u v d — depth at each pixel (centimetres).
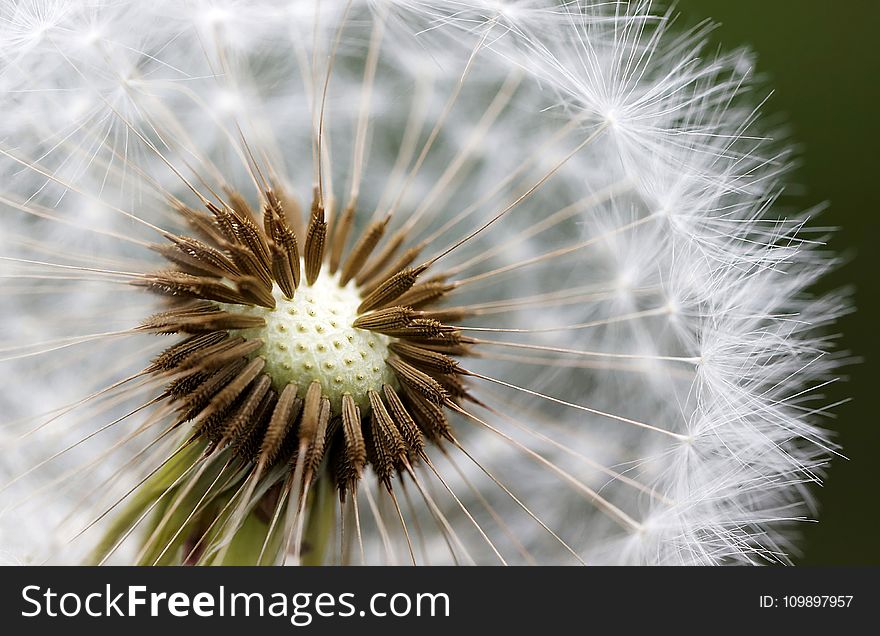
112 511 8
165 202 8
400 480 8
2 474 8
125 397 8
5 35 8
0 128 8
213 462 8
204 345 8
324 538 8
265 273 8
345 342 8
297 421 8
